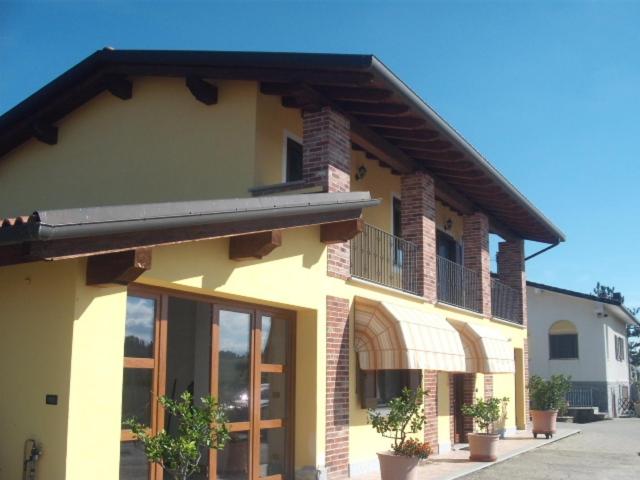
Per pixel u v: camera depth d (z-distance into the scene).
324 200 10.13
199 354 9.91
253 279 9.93
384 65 10.58
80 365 7.16
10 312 7.61
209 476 9.62
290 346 11.57
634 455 17.06
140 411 8.52
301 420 11.42
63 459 6.95
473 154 14.46
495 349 17.05
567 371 34.75
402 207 15.45
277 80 11.42
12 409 7.37
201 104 12.48
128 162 13.13
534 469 14.38
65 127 14.07
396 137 13.65
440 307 16.00
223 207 8.01
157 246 7.52
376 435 13.16
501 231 21.22
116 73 13.00
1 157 14.77
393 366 12.25
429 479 12.46
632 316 37.25
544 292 35.69
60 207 13.81
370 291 13.26
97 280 7.22
